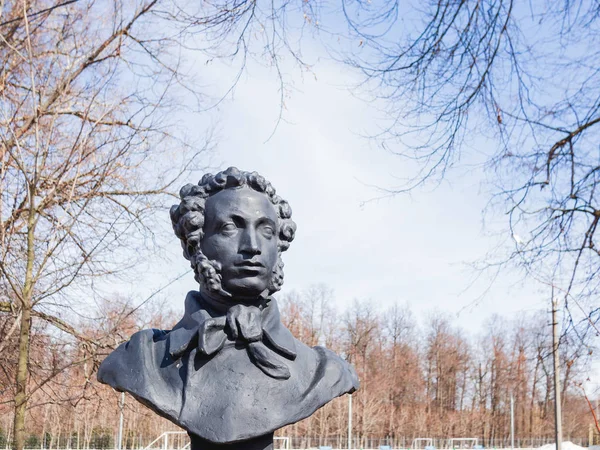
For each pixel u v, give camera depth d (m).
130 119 7.21
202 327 2.43
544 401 38.25
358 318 36.59
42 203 6.25
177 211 2.60
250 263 2.44
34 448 20.22
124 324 7.33
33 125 6.79
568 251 5.84
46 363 7.36
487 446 37.03
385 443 32.88
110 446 21.44
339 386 2.48
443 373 40.84
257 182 2.54
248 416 2.30
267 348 2.45
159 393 2.37
